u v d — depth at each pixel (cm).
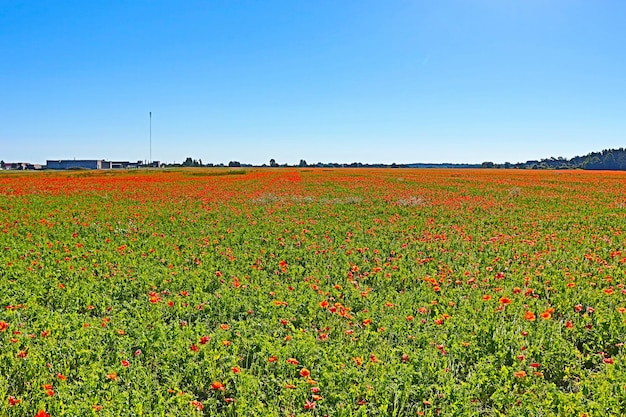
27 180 5119
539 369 604
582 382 557
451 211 2277
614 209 2384
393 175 6750
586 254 1201
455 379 572
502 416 501
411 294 894
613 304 815
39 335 683
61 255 1162
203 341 650
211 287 958
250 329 703
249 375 555
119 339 658
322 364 596
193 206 2483
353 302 848
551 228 1759
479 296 873
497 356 627
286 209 2339
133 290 915
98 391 524
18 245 1316
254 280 992
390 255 1256
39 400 506
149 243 1377
